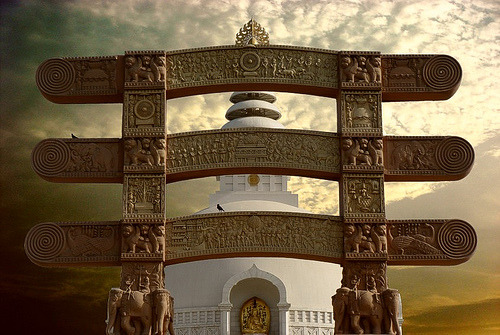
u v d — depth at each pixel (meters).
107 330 14.51
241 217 15.38
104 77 15.84
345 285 15.03
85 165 15.47
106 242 15.16
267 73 15.90
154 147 15.42
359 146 15.54
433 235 15.28
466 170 15.55
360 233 15.11
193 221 15.38
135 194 15.27
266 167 15.53
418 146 15.70
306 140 15.73
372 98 15.77
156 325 14.49
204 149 15.66
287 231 15.32
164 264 15.40
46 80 15.76
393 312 14.56
